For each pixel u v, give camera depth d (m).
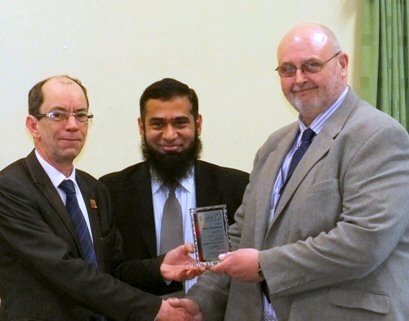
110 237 2.47
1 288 2.24
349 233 1.90
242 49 3.64
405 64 3.72
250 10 3.64
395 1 3.67
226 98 3.63
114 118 3.42
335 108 2.15
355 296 1.96
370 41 3.70
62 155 2.26
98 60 3.38
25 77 3.28
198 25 3.55
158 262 2.46
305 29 2.15
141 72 3.46
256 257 2.05
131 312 2.23
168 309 2.29
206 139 3.60
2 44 3.25
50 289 2.20
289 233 2.07
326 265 1.93
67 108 2.24
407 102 3.73
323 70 2.09
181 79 3.54
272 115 3.71
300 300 2.04
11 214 2.17
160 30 3.48
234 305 2.29
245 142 3.67
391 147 1.95
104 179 2.75
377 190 1.91
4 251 2.22
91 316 2.31
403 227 1.93
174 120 2.64
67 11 3.33
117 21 3.41
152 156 2.68
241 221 2.45
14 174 2.24
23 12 3.26
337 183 2.00
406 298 1.97
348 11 3.79
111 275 2.47
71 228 2.26
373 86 3.67
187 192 2.72
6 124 3.27
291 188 2.09
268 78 3.69
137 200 2.67
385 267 1.97
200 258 2.31
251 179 2.45
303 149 2.18
